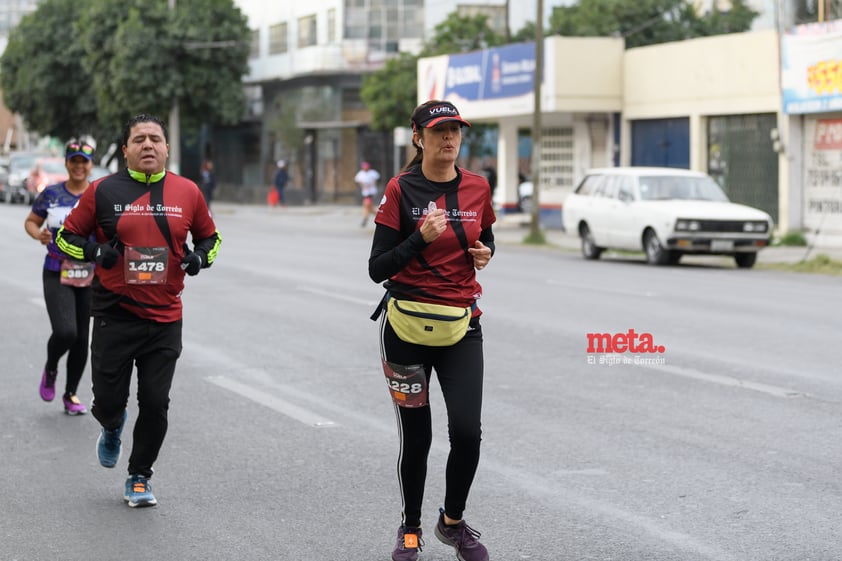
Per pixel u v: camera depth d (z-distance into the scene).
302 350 28.41
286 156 134.50
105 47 124.50
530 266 52.97
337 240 72.25
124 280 15.17
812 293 40.50
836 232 62.84
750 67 66.81
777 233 65.62
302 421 20.81
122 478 17.27
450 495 13.13
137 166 15.20
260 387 23.94
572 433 19.50
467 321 13.00
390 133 120.69
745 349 27.78
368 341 29.78
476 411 12.92
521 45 79.81
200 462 18.02
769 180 67.00
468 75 88.00
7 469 17.78
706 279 46.09
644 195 54.84
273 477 17.11
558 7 99.56
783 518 14.70
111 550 13.88
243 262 53.75
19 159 126.75
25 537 14.40
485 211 13.16
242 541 14.16
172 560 13.48
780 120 64.69
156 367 15.44
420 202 12.92
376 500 15.88
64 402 21.75
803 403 21.62
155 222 15.19
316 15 126.19
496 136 113.19
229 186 147.62
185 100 128.75
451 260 12.91
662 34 94.31
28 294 40.50
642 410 21.22
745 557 13.27
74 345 21.34
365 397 22.86
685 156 73.06
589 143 81.62
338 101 125.19
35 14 141.25
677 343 28.75
